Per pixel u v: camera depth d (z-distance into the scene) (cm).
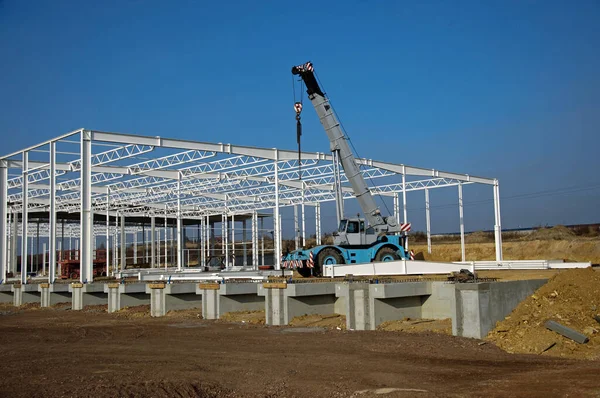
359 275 2384
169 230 6612
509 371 1139
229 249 5444
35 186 3784
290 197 4656
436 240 7294
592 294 1636
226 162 3359
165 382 1064
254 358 1325
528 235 6594
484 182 4094
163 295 2441
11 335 1841
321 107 2683
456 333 1584
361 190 2747
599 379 995
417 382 1048
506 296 1634
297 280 2192
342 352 1390
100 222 5738
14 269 4634
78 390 1009
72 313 2627
